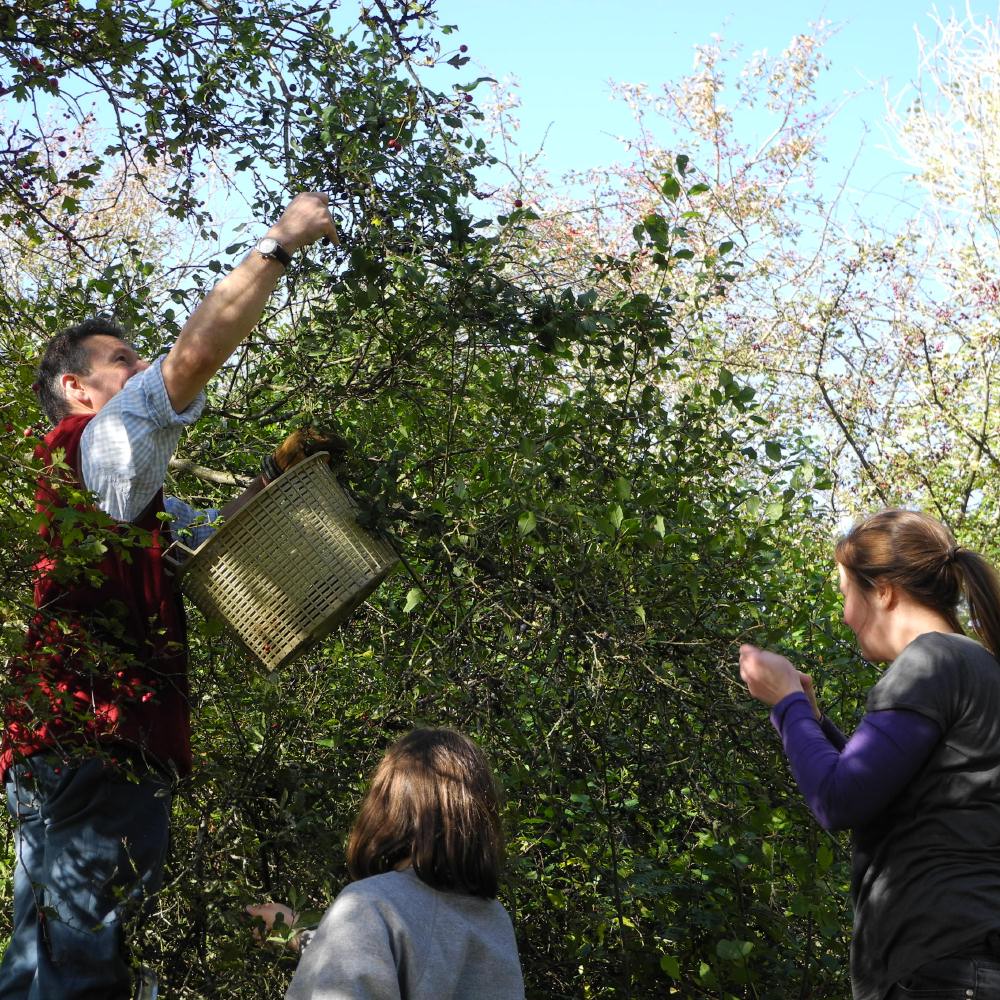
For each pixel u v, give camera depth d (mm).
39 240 3146
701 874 3092
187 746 2418
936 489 6793
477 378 3410
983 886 1745
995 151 10305
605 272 3205
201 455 3600
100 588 2307
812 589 3648
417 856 1621
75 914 2219
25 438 2207
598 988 3016
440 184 2959
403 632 3279
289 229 2254
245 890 2500
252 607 2469
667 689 2982
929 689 1805
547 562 3000
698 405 3312
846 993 2762
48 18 2922
